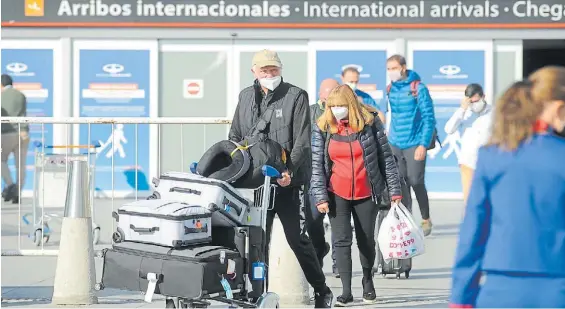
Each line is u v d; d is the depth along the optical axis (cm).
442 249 3247
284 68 4550
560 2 4497
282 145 2002
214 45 4556
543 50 5025
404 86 3316
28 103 4569
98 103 4569
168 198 1809
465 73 4531
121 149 4556
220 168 1931
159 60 4569
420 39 4531
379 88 4541
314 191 2181
